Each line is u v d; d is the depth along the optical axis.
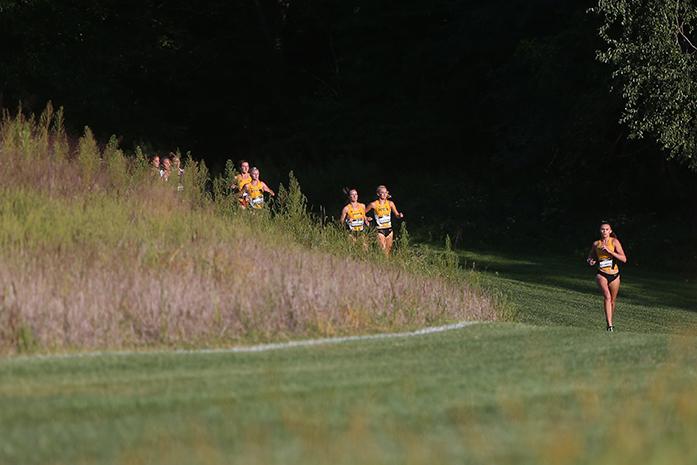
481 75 125.94
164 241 46.56
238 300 39.25
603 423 22.20
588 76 97.75
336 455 19.36
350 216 64.81
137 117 134.88
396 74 133.88
